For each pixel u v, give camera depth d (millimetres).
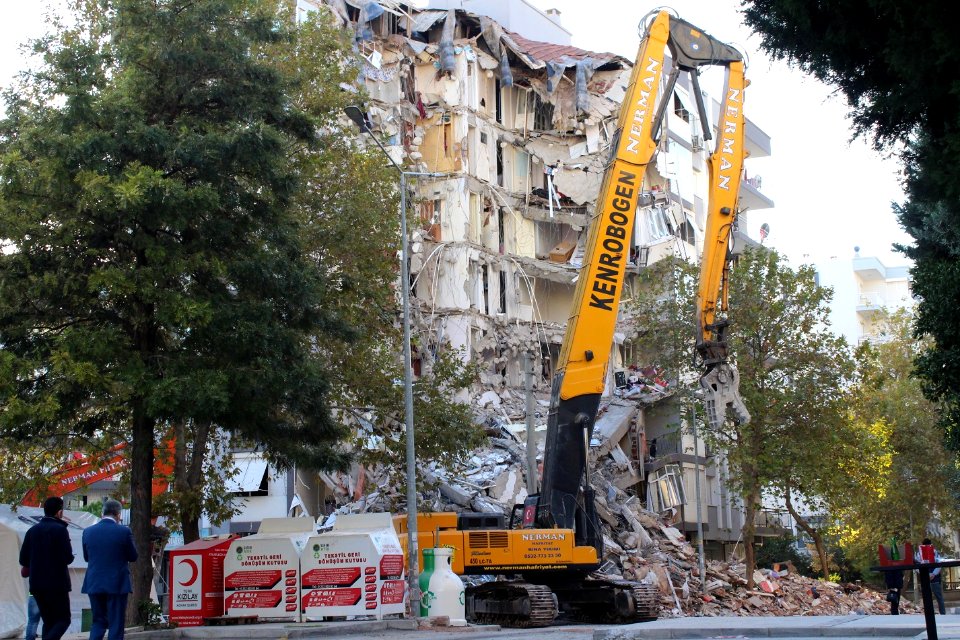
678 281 46625
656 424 57656
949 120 16094
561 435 24906
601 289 25266
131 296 22594
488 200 59531
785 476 42312
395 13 59625
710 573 42781
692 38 26969
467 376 34875
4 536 22406
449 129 58062
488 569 24797
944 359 20688
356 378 32281
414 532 24719
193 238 23047
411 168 54344
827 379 42656
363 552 20266
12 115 23031
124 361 21859
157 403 20891
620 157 25812
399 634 19344
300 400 24266
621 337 59875
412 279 55156
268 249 23922
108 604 15148
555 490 25000
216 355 22750
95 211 21406
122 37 23797
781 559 60188
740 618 24188
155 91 23391
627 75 63938
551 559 24781
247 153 22656
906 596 57781
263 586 20406
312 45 34156
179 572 20719
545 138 63094
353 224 32688
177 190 21234
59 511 15266
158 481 32344
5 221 21938
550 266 61219
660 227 63719
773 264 44406
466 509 41469
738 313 43344
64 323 22891
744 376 42375
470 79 59219
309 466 26531
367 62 55062
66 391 21453
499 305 59125
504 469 45625
